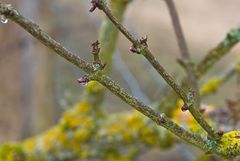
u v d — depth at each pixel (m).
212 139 3.34
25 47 11.90
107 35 5.85
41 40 2.83
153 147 6.17
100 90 6.18
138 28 16.17
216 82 6.27
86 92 6.25
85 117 6.32
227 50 5.18
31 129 11.75
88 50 14.54
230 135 3.39
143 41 3.08
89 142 6.30
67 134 6.31
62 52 2.91
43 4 12.35
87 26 14.38
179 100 6.02
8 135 11.58
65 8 14.59
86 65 3.00
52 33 12.73
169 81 3.17
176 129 3.26
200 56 16.30
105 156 6.39
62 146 6.31
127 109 12.48
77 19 14.57
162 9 16.80
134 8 15.93
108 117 6.35
